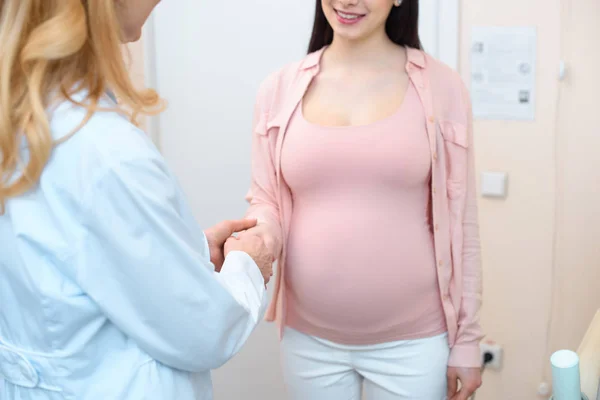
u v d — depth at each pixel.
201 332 1.05
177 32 2.44
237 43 2.42
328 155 1.54
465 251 1.67
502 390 2.39
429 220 1.63
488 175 2.25
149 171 0.99
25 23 0.96
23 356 1.07
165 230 0.99
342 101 1.61
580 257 2.24
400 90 1.61
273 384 2.55
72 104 0.99
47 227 1.00
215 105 2.47
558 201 2.23
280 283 1.71
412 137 1.54
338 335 1.65
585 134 2.17
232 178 2.51
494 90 2.21
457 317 1.66
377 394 1.70
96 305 1.02
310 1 2.33
